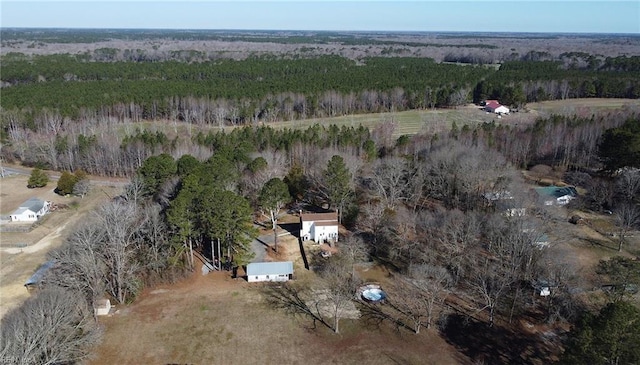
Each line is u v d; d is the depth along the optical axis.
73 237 68.31
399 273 70.06
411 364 52.25
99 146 119.38
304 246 77.19
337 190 82.62
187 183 70.81
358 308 62.31
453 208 81.44
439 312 60.41
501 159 91.50
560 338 55.69
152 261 68.12
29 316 49.25
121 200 81.38
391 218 75.62
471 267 67.44
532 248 63.75
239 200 68.19
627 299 57.16
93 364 51.81
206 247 77.75
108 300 61.88
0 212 93.56
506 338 56.19
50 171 121.88
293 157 107.00
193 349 54.53
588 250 73.75
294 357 53.44
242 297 64.81
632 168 89.31
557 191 88.94
